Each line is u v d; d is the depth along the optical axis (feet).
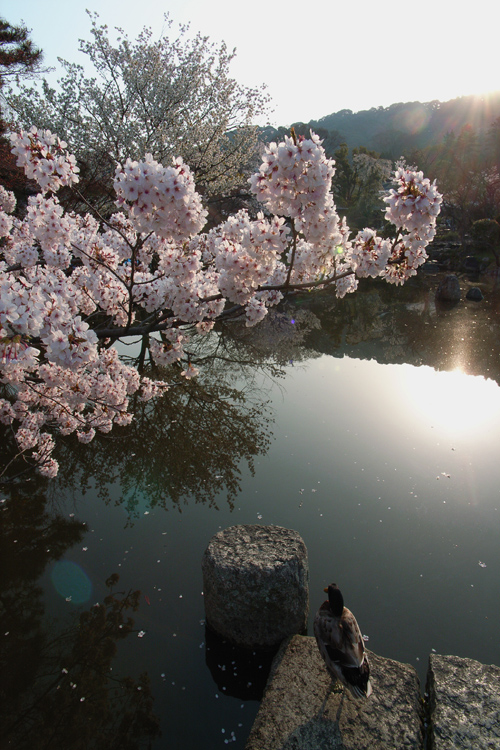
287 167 9.13
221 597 11.93
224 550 12.61
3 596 14.47
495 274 83.66
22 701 11.30
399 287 77.66
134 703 11.09
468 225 108.37
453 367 37.06
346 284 14.08
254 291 11.84
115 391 14.99
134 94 49.37
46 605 14.11
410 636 12.48
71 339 9.61
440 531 17.01
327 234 10.54
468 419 27.40
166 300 13.61
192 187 9.46
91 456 23.35
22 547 16.72
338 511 18.33
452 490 19.71
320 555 15.69
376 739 8.94
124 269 16.60
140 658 12.23
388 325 51.47
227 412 28.53
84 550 16.51
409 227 10.80
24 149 10.67
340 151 169.99
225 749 10.11
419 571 14.96
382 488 19.97
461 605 13.58
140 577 15.12
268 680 10.57
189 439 25.18
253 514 18.30
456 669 10.57
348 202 168.76
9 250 17.20
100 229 32.86
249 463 22.58
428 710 9.93
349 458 22.74
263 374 35.53
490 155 183.93
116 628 13.14
